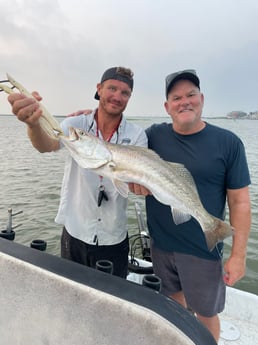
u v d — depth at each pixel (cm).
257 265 561
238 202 267
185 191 251
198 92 268
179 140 274
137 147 248
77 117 284
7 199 907
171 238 277
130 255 415
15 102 201
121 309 115
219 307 275
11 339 138
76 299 124
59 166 1455
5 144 2323
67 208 286
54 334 128
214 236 243
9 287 139
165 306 113
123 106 272
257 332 303
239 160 263
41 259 142
